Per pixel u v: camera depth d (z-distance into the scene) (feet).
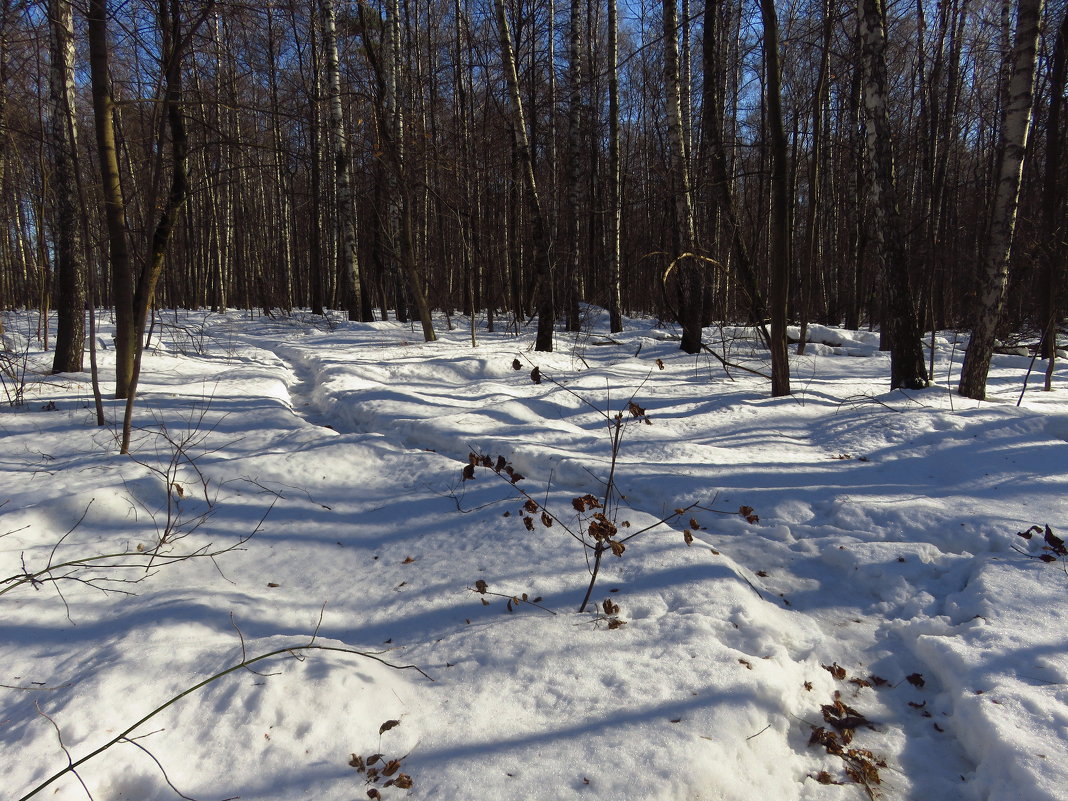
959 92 48.91
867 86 23.17
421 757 7.30
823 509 14.82
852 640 10.41
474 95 65.92
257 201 86.58
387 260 63.77
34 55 24.52
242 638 9.48
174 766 7.20
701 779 6.77
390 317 69.67
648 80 68.64
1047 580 10.76
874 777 7.44
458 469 17.35
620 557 12.29
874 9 22.54
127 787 7.04
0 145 33.91
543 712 8.00
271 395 28.02
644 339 46.88
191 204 74.95
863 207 52.34
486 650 9.45
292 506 15.55
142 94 27.45
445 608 10.94
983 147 61.16
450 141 54.49
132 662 8.64
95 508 13.88
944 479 16.06
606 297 75.31
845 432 20.42
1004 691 8.20
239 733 7.59
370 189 59.31
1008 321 42.04
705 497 15.53
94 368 20.59
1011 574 11.05
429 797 6.66
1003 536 12.57
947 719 8.53
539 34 62.59
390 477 17.53
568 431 21.40
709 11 32.30
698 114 60.70
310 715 7.81
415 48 65.21
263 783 7.00
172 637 9.45
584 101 69.26
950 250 50.16
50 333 47.62
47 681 8.70
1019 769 6.91
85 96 32.24
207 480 16.29
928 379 24.93
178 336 47.85
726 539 13.87
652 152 75.87
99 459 17.42
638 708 7.85
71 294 29.53
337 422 25.41
